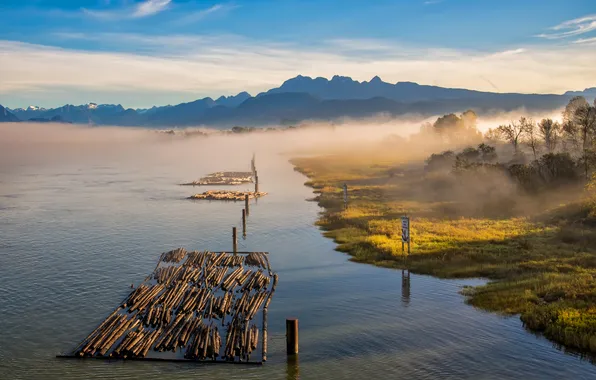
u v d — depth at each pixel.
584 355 26.64
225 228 61.66
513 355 26.92
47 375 25.67
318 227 61.25
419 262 43.56
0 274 42.69
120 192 96.31
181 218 68.56
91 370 26.12
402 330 30.36
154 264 45.81
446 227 55.72
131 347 27.72
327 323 31.72
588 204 57.78
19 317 33.34
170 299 35.19
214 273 41.47
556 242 47.50
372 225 58.50
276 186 105.94
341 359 27.05
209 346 27.98
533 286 35.38
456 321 31.33
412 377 25.12
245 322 31.41
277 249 51.00
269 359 27.09
